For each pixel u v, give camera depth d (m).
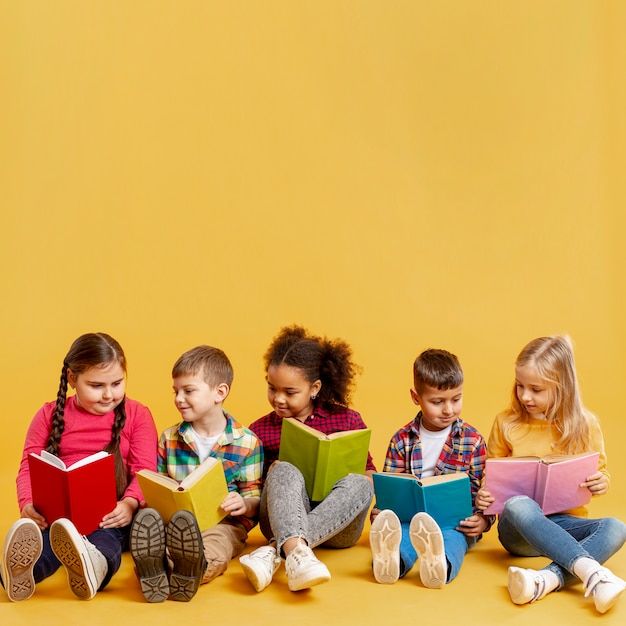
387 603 2.24
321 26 5.55
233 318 5.29
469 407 4.53
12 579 2.22
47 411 2.75
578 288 5.30
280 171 5.47
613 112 5.26
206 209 5.39
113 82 5.34
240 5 5.54
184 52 5.44
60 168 5.21
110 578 2.34
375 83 5.50
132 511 2.58
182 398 2.62
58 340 4.99
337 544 2.68
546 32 5.38
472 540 2.61
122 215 5.28
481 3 5.43
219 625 2.11
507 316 5.32
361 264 5.44
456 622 2.12
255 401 4.59
